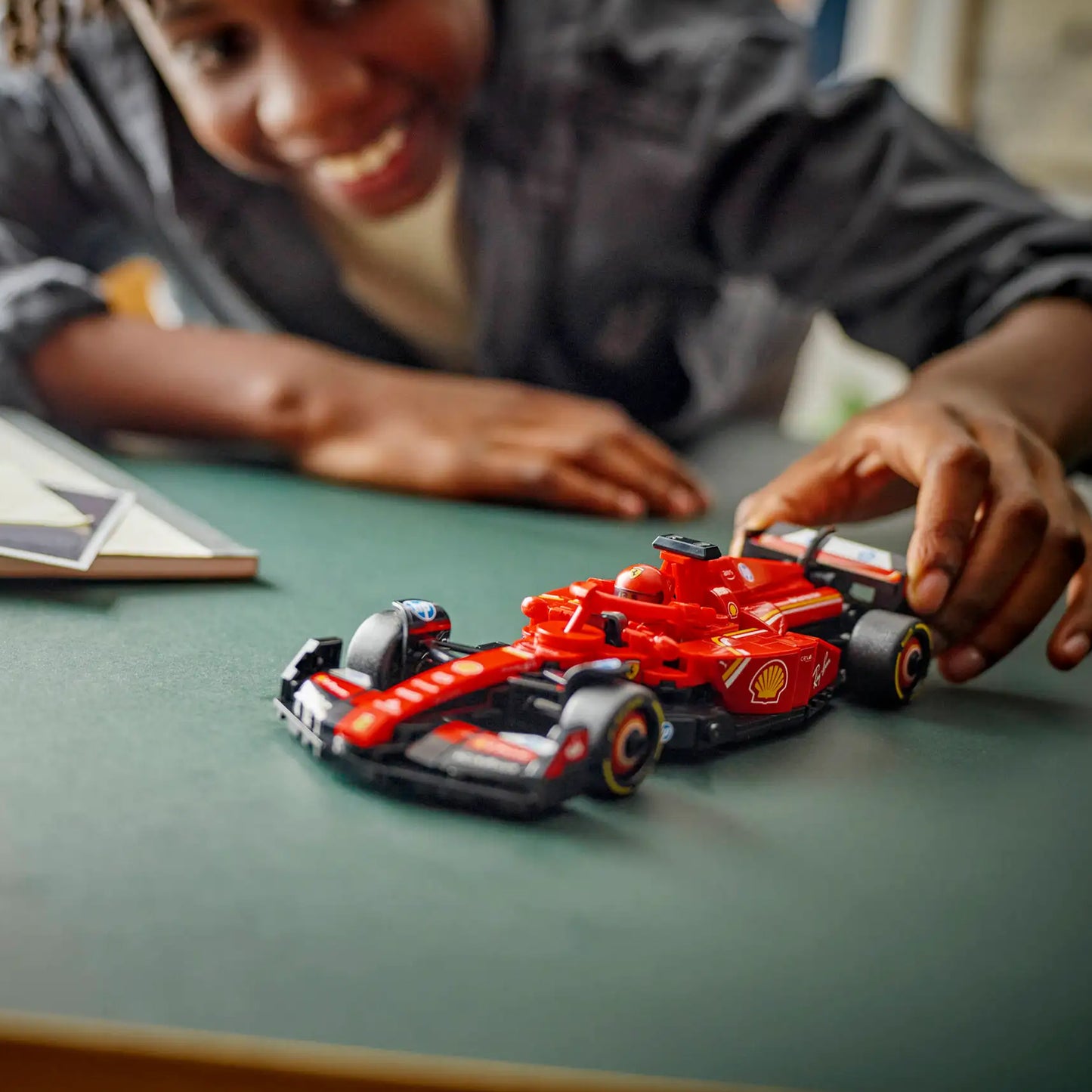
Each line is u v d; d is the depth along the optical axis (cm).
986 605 90
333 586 104
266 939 46
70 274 172
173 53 150
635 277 183
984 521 92
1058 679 96
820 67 341
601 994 45
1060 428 118
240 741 67
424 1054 40
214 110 151
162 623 89
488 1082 39
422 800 62
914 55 323
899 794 68
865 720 82
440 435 150
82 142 187
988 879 58
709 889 55
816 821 64
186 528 111
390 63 147
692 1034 43
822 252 170
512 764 60
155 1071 39
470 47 157
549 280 183
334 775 64
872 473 104
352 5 143
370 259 188
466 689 67
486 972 46
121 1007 41
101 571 97
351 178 159
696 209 175
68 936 45
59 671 76
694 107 172
